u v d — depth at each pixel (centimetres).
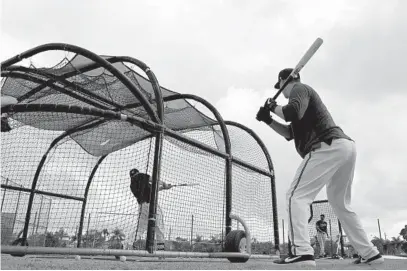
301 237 237
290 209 245
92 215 362
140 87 467
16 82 438
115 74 329
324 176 246
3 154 382
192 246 385
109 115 307
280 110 270
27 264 182
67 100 496
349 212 285
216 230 412
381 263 280
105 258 373
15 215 445
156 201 324
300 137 264
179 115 539
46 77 413
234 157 454
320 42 266
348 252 1000
